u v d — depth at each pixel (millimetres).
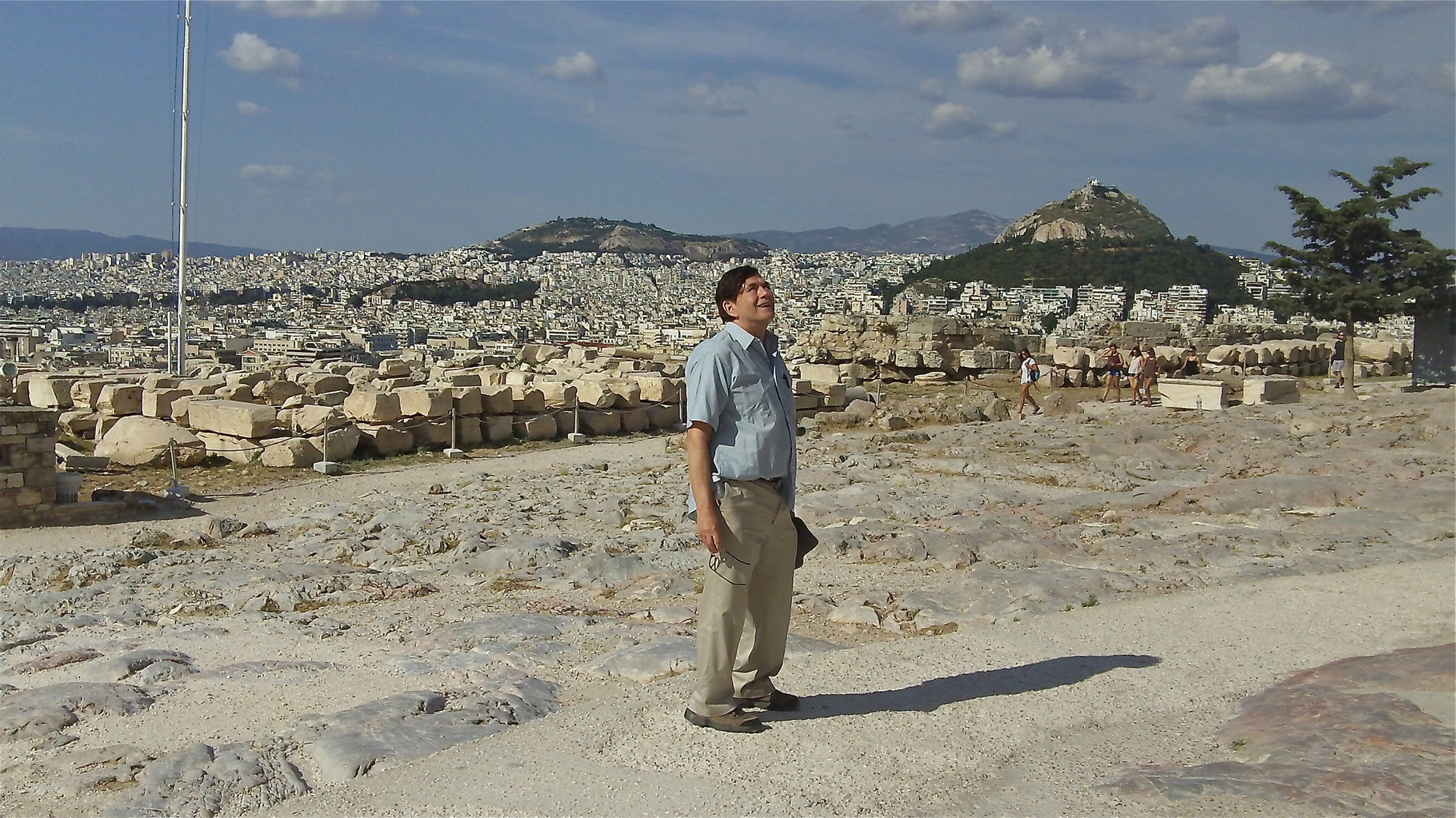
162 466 24328
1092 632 8867
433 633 10117
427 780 6266
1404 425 24047
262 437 25266
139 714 8055
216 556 15289
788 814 5738
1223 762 6180
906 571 12297
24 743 7508
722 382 6617
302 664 9242
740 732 6734
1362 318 36781
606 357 43312
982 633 8867
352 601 12023
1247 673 7832
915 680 7727
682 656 8406
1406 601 9781
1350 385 36688
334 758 6672
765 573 6895
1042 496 17641
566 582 12547
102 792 6586
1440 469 18125
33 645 10383
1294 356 49312
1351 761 6043
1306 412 27219
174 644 10195
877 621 9930
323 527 17484
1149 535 13797
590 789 6047
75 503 19016
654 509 17547
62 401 29766
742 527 6664
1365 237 36875
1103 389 42656
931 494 17750
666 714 7043
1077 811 5676
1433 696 6914
